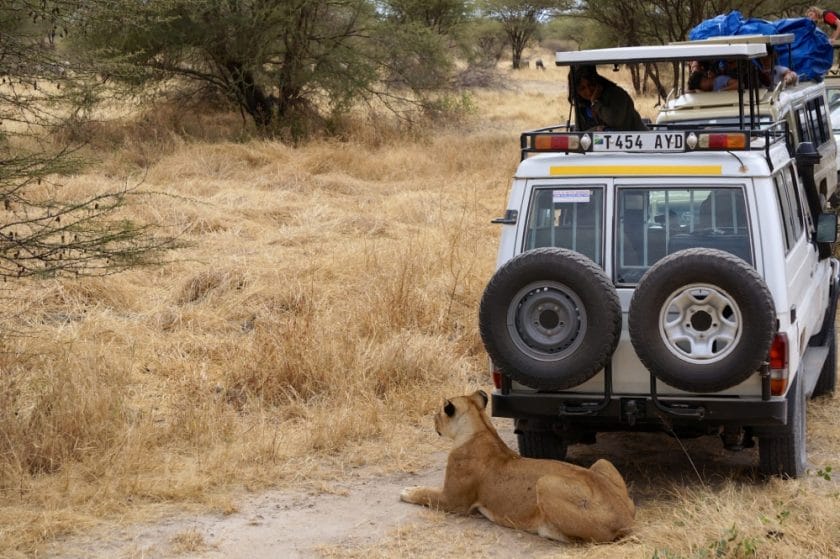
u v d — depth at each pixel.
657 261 5.20
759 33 10.15
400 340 7.73
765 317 4.71
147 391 7.14
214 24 19.19
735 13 10.46
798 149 6.46
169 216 12.09
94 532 4.96
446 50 22.81
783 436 5.28
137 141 17.55
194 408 6.60
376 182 16.56
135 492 5.43
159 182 14.91
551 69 50.28
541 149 5.42
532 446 5.73
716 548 4.36
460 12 26.78
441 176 16.89
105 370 7.09
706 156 5.24
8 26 6.20
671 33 22.12
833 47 11.14
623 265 5.25
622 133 5.34
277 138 19.36
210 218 12.16
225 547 4.81
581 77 7.15
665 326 4.84
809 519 4.74
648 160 5.28
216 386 7.22
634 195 5.30
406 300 8.64
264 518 5.19
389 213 13.23
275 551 4.77
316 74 20.38
